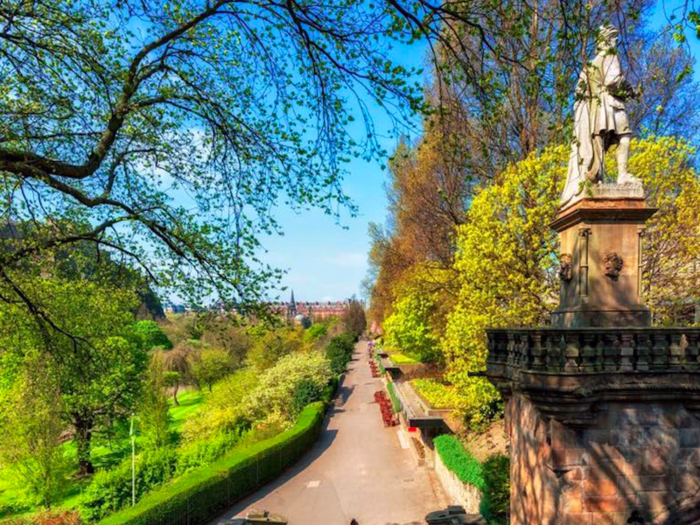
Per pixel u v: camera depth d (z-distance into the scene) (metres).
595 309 7.59
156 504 14.63
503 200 14.54
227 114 8.58
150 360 31.97
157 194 10.04
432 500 16.38
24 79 7.53
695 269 13.73
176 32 6.88
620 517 6.64
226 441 23.86
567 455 6.70
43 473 20.14
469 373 9.12
